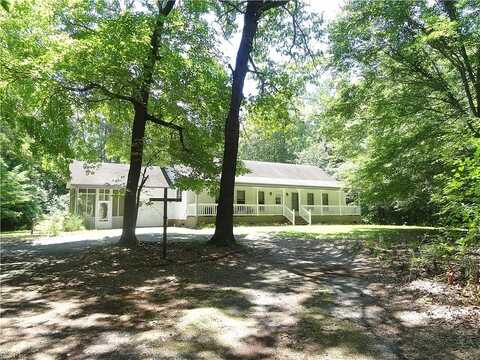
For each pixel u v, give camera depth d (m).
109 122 18.28
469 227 6.54
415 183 17.89
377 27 15.49
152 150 16.97
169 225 32.25
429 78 15.70
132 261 10.91
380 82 16.53
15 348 4.70
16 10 10.89
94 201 29.44
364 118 17.44
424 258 8.56
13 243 17.62
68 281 8.59
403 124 17.30
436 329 5.04
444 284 7.12
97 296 7.20
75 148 17.16
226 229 14.07
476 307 5.75
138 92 12.73
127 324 5.53
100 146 22.28
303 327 5.30
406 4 14.16
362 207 37.62
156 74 12.77
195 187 17.16
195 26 13.04
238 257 11.84
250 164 37.56
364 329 5.17
